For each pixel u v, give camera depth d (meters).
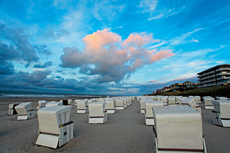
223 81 66.19
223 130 6.85
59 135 5.04
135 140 5.67
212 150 4.46
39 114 5.35
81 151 4.68
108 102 14.48
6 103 26.95
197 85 90.31
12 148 5.06
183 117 3.61
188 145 3.58
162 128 3.68
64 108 5.47
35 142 5.69
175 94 60.31
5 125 9.09
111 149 4.80
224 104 7.69
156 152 3.72
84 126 8.45
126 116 12.12
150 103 8.38
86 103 15.62
